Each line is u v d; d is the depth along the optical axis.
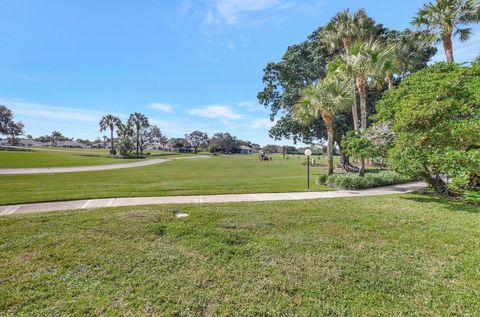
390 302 3.01
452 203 8.08
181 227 5.45
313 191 10.68
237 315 2.78
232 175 19.67
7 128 78.00
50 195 9.29
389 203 8.07
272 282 3.39
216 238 4.88
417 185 12.69
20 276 3.51
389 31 22.02
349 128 25.11
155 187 11.55
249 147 123.12
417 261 4.01
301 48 26.27
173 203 8.06
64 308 2.87
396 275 3.60
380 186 12.24
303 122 14.95
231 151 103.94
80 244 4.55
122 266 3.79
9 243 4.58
